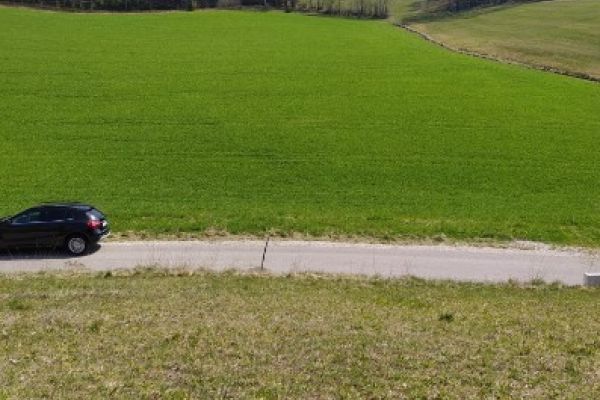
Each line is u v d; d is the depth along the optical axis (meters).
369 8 144.62
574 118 58.78
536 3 154.62
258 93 65.75
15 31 91.50
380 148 49.69
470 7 159.00
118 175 43.16
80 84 67.31
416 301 23.19
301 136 52.44
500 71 77.56
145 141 50.66
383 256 31.36
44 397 14.19
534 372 15.80
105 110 58.94
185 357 16.30
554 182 43.06
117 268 29.64
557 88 69.81
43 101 61.25
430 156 48.03
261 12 126.50
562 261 31.25
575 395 14.61
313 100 63.66
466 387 14.90
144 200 38.69
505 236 34.03
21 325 18.91
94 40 88.69
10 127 53.62
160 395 14.31
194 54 82.62
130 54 81.38
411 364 16.06
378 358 16.38
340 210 37.47
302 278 27.61
